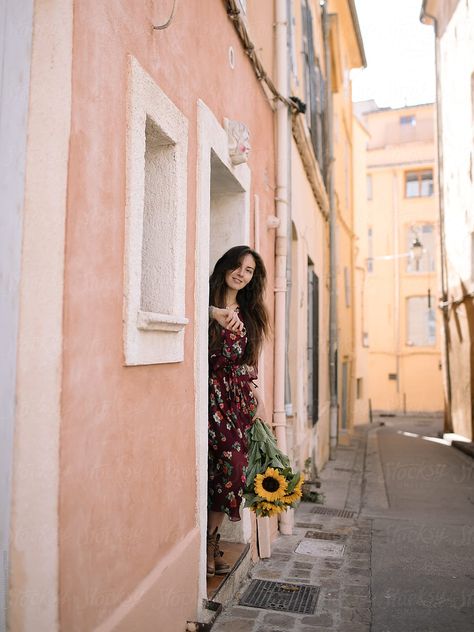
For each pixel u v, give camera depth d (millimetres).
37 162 1918
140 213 2414
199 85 3361
